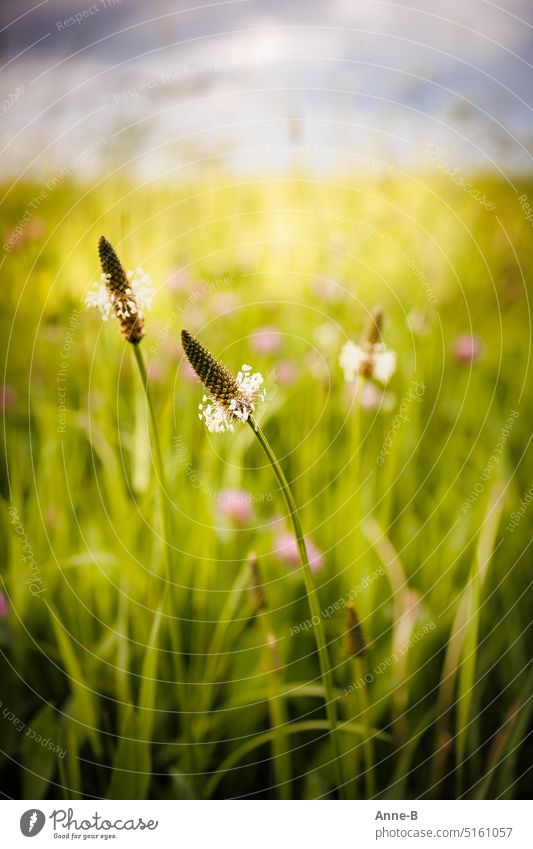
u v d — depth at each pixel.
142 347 0.51
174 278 0.57
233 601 0.40
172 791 0.39
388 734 0.41
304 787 0.40
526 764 0.40
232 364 0.55
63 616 0.43
